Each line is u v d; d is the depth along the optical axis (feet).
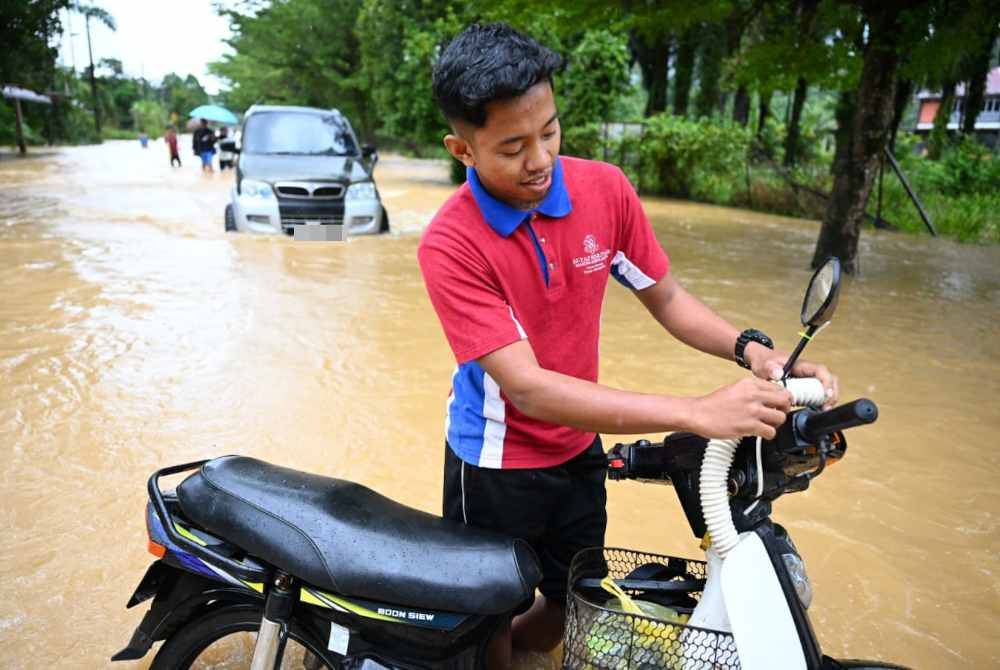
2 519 10.49
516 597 5.69
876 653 8.49
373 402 14.87
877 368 17.80
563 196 5.72
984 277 30.17
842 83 32.99
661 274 6.43
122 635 8.35
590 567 6.17
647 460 6.08
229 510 6.07
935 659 8.42
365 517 5.99
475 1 34.58
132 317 19.79
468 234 5.55
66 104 137.08
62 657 7.99
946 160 60.85
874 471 12.60
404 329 19.52
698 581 6.04
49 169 68.33
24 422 13.41
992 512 11.44
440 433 13.62
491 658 6.78
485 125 4.94
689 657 5.15
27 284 22.89
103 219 35.99
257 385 15.48
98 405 14.23
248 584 5.98
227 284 23.59
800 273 28.99
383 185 60.23
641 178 57.88
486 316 5.49
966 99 73.41
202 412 14.12
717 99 80.33
